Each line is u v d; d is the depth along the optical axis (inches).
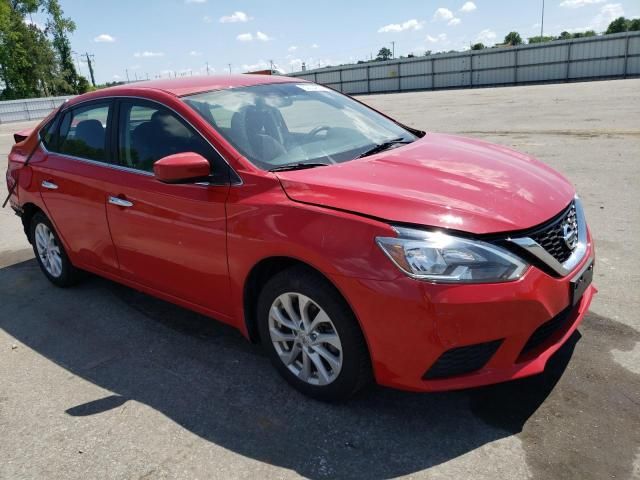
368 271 92.4
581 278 103.0
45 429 110.5
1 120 1498.5
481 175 110.7
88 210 152.2
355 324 99.0
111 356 138.3
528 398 106.1
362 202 98.3
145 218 133.3
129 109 143.6
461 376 93.9
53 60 2231.8
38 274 203.5
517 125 508.7
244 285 114.3
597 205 226.8
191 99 132.8
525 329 92.7
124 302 170.9
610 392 105.7
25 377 131.7
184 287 131.8
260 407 111.8
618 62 1653.5
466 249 89.7
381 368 96.8
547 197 106.2
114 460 99.9
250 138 122.9
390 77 2116.1
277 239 103.3
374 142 136.6
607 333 126.9
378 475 90.7
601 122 476.7
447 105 873.5
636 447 91.3
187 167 110.6
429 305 88.7
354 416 106.1
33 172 174.4
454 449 95.0
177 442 103.3
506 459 91.4
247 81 149.6
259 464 95.7
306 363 110.4
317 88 159.9
